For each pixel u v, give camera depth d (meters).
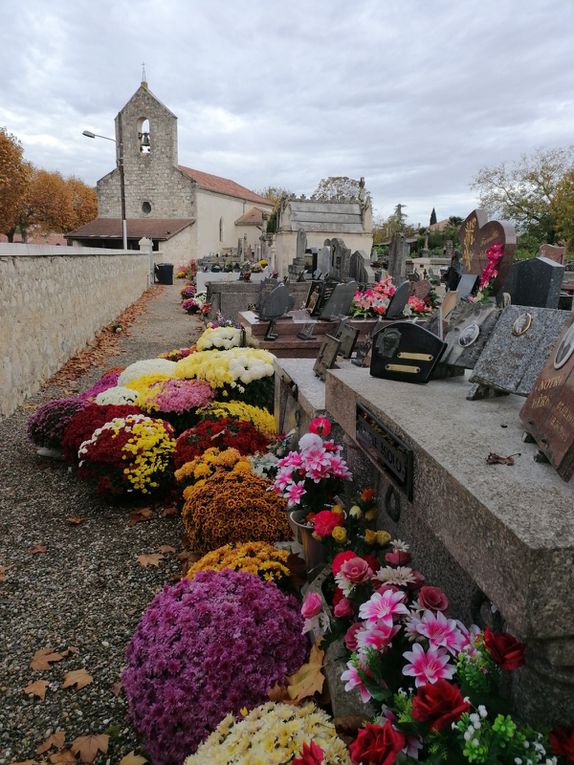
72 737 2.11
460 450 1.64
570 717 1.23
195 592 2.16
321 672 1.98
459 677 1.32
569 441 1.42
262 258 26.69
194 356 5.58
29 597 2.97
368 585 1.76
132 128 41.44
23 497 4.17
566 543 1.12
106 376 6.60
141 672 1.98
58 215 45.62
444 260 20.16
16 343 6.60
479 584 1.32
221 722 1.73
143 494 4.02
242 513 2.91
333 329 6.54
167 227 40.84
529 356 2.09
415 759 1.24
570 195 30.55
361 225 18.73
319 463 2.54
